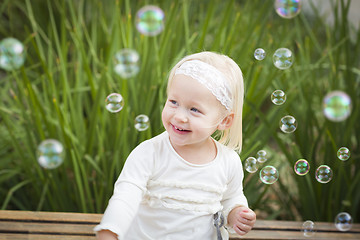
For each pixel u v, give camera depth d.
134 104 1.98
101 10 2.58
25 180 2.06
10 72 2.55
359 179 2.12
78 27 2.33
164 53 2.12
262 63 2.29
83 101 2.53
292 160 2.02
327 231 1.76
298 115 2.18
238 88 1.22
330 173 1.63
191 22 2.89
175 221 1.17
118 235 1.03
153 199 1.17
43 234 1.47
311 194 2.05
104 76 1.89
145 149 1.19
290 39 2.69
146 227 1.18
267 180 1.49
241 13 2.67
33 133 2.06
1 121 2.46
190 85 1.12
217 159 1.23
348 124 2.15
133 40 2.38
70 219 1.54
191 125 1.12
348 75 2.21
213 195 1.21
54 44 2.93
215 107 1.15
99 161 2.00
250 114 2.02
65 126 1.93
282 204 2.24
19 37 3.09
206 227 1.20
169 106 1.15
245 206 1.27
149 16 1.78
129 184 1.12
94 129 1.91
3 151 2.21
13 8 3.34
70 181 2.12
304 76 2.17
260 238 1.61
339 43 2.23
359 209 2.21
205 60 1.20
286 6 1.90
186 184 1.17
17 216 1.52
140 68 2.09
